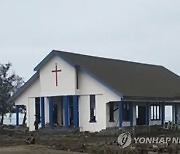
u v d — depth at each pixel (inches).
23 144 1108.5
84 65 1673.2
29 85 1809.8
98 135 1465.3
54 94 1696.6
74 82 1648.6
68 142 1185.4
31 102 1804.9
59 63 1689.2
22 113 2123.5
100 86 1610.5
